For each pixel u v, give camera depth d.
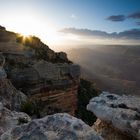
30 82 48.97
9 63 49.53
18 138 4.87
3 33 58.00
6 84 30.39
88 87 91.06
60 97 54.53
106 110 7.89
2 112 15.07
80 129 5.03
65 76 56.12
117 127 7.28
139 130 6.53
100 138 4.75
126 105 8.04
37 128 5.05
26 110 28.70
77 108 65.38
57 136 4.77
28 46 62.50
